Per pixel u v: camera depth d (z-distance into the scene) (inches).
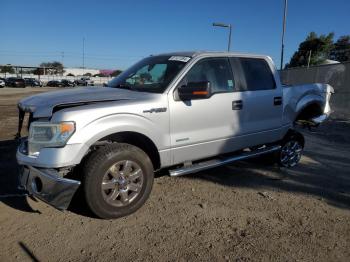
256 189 206.1
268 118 226.7
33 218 162.2
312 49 1763.0
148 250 138.1
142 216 166.4
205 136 192.2
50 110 151.2
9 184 204.1
